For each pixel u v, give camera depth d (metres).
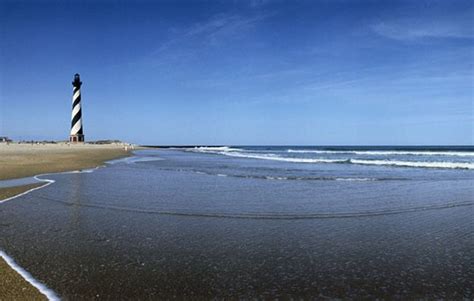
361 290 5.32
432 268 6.21
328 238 8.13
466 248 7.38
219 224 9.40
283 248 7.35
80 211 10.80
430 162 35.31
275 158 48.22
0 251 6.97
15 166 25.91
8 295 4.99
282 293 5.20
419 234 8.48
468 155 52.97
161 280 5.62
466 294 5.17
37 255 6.75
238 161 40.38
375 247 7.45
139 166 30.72
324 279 5.72
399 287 5.42
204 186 16.80
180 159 45.75
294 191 15.23
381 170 26.58
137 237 8.08
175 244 7.56
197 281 5.60
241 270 6.09
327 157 50.41
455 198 13.52
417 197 13.80
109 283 5.48
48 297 4.96
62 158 37.91
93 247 7.28
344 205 12.15
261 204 12.23
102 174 22.27
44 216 10.08
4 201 12.33
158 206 11.73
